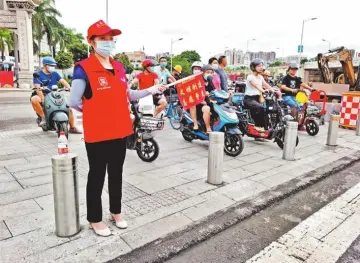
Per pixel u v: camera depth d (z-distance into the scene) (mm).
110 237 2879
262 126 6473
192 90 5176
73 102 2689
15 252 2600
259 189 4195
